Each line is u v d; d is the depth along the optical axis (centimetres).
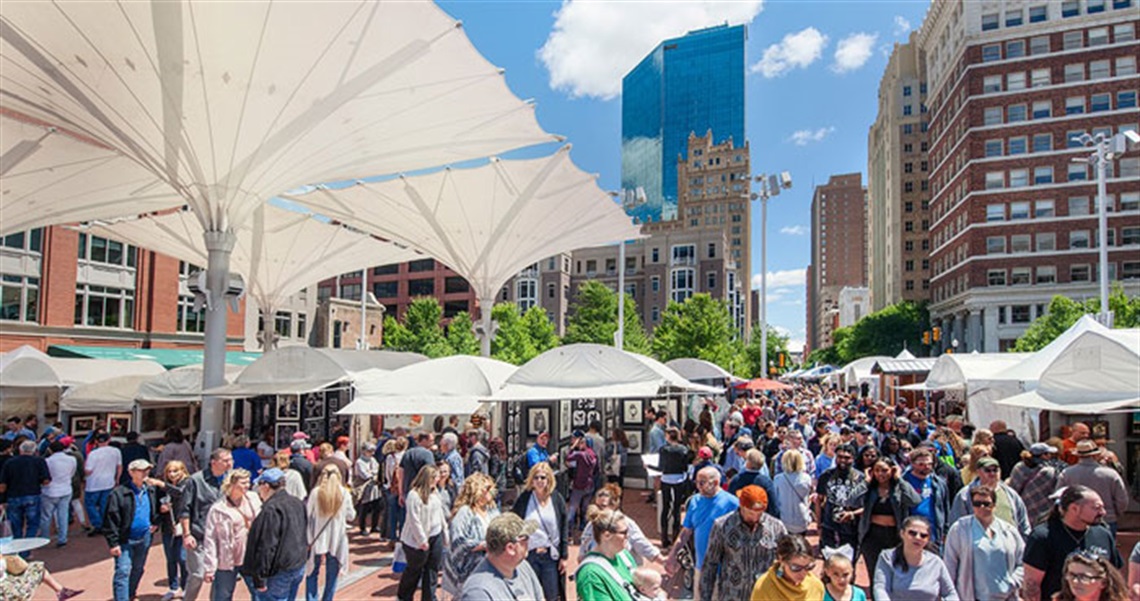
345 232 2566
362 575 857
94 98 1235
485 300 2383
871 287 11569
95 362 1784
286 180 1505
